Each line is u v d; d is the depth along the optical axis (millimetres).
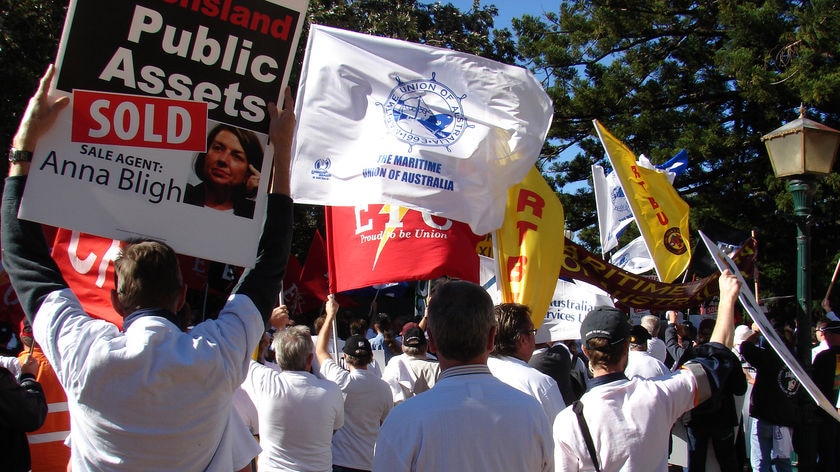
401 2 21938
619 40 22219
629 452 2969
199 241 2406
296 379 4527
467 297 2441
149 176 2357
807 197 5988
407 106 5000
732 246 8961
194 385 2035
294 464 4457
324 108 5023
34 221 2197
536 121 5125
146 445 1987
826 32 17469
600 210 10023
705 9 21219
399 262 5074
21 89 13008
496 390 2377
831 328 6789
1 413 3818
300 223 21453
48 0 13406
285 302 8461
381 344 8938
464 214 4926
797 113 19578
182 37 2416
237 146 2479
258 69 2516
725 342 3309
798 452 6258
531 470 2348
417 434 2275
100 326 2098
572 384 6602
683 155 14828
